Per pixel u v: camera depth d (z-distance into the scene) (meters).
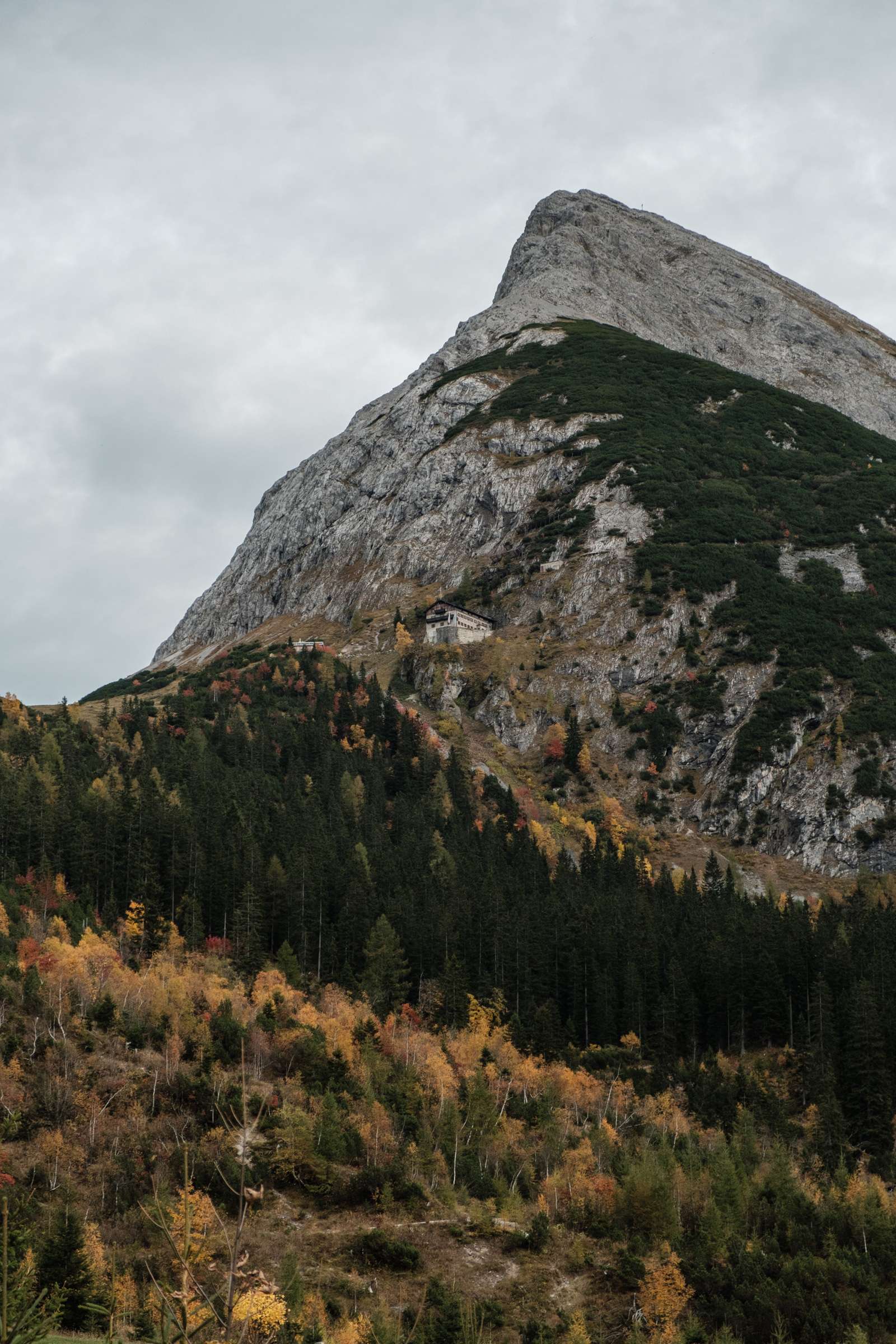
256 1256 110.94
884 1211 123.00
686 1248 119.31
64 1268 91.12
